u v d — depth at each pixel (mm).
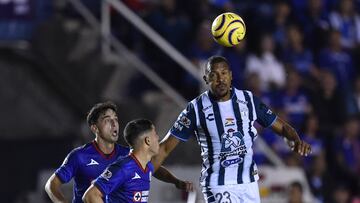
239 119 27859
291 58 56312
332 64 58219
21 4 48594
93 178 29594
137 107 47812
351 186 53000
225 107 27891
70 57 49250
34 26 48844
